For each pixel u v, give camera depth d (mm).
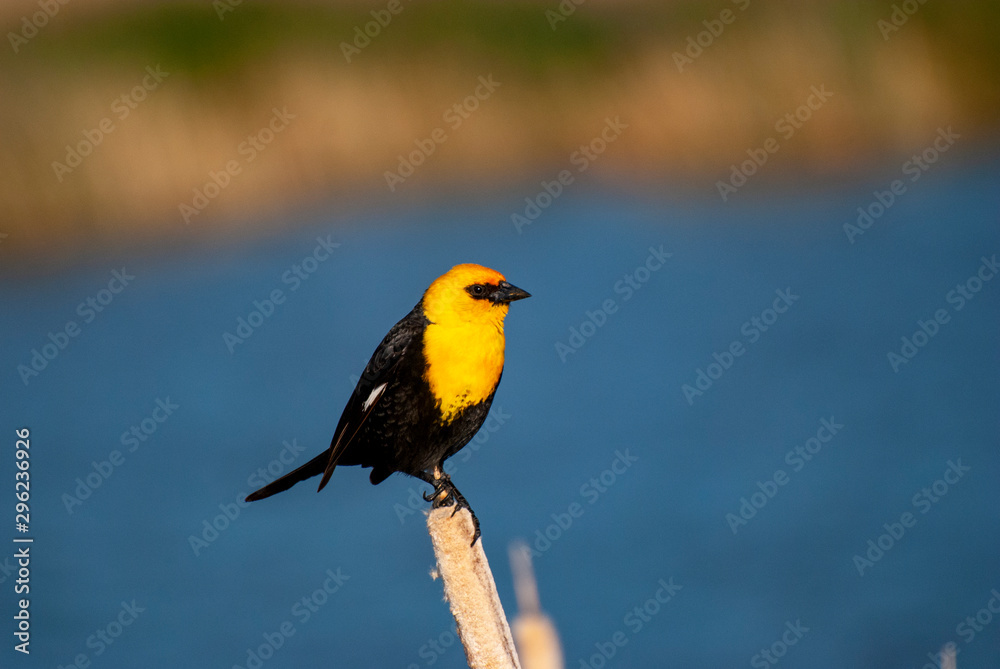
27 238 20391
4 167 20297
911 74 28156
